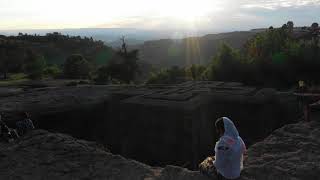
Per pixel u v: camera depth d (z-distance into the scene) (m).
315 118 13.54
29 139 12.35
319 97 18.09
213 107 21.94
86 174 9.29
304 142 10.27
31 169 9.85
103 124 23.28
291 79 36.41
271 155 9.46
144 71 87.88
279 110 21.34
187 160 19.77
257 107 21.52
